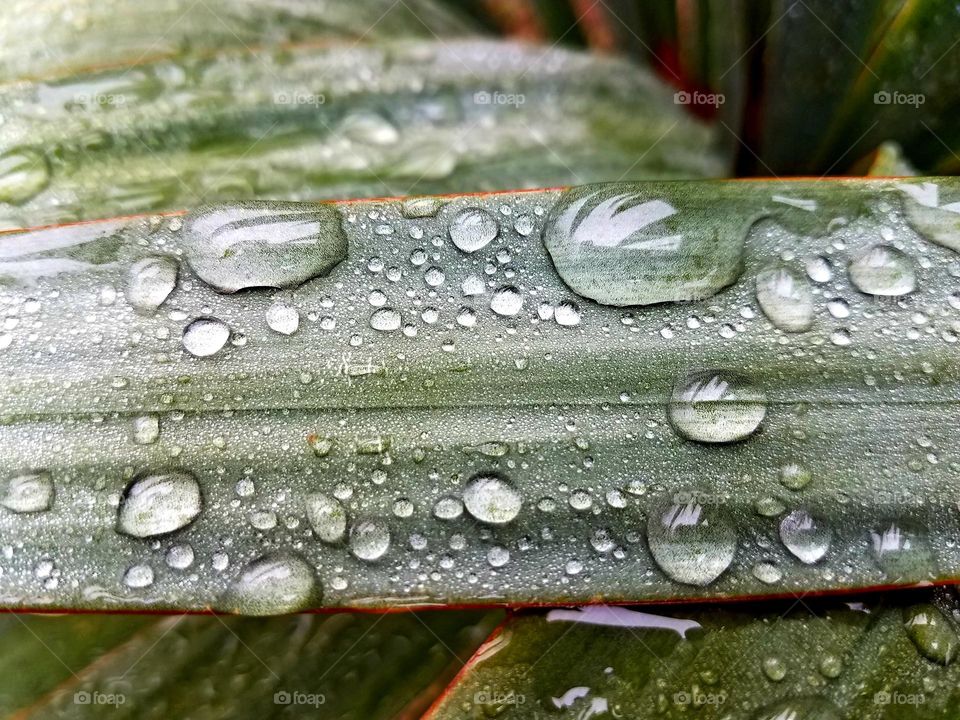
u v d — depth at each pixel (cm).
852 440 12
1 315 12
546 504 12
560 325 12
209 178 15
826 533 11
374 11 16
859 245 12
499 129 15
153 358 12
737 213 12
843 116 15
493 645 12
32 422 12
